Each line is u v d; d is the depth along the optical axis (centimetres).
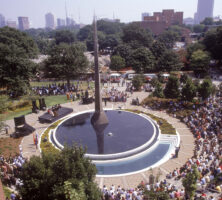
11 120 4575
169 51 8762
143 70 8769
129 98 5841
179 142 3547
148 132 3819
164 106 5050
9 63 5491
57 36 16688
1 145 3494
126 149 3266
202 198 2073
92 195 1780
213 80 7381
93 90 6512
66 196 1614
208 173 2619
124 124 4166
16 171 2622
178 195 2161
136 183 2605
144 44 12800
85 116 4644
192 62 8162
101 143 3453
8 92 5697
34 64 6178
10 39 7625
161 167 2903
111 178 2717
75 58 6462
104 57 12838
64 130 3959
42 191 1784
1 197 1631
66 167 1784
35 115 4825
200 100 4853
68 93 6016
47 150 3262
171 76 5059
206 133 3603
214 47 8975
